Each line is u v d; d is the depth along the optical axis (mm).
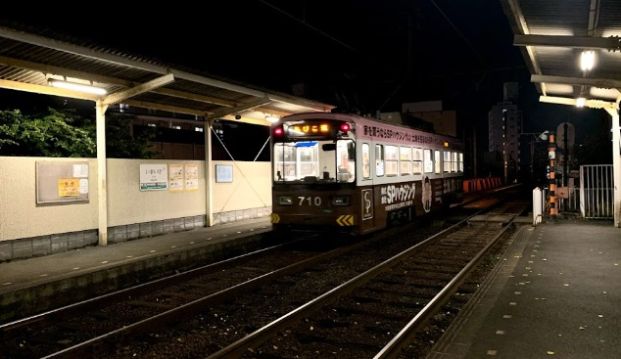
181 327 7535
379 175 14617
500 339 6074
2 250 10820
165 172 15180
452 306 8250
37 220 11523
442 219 21000
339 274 10984
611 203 17969
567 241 13406
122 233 13781
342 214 13312
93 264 10617
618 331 6336
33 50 9516
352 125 13328
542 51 11680
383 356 5684
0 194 10781
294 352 6426
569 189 20078
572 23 9898
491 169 67375
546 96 16969
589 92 15539
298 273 11148
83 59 10375
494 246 13742
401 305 8500
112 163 13523
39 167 11562
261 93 14578
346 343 6695
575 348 5766
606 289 8414
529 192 42719
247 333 7262
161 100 14305
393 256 12281
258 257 13016
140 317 8180
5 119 13664
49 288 9086
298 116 13898
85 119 15836
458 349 5750
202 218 16625
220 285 10211
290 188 13953
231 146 27062
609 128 22656
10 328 7277
